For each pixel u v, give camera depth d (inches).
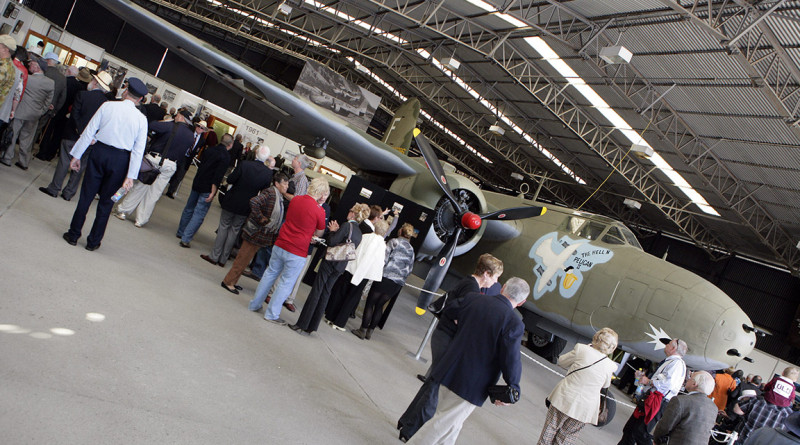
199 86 1245.7
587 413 169.5
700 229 895.7
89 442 93.4
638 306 325.4
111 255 209.2
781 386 280.5
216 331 175.9
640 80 589.6
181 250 270.4
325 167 964.6
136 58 1170.0
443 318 160.7
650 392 221.1
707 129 605.3
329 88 1009.5
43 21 641.6
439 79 985.5
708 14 435.5
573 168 976.3
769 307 815.1
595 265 357.4
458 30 732.7
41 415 95.3
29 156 299.6
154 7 1165.1
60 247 191.3
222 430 116.3
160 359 138.1
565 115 780.6
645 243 1011.9
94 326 140.7
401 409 181.5
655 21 483.8
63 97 308.5
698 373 183.0
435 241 338.0
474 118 1058.1
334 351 217.8
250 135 900.6
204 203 277.9
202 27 1274.6
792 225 695.1
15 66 238.7
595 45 576.4
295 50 1282.0
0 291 138.3
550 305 372.2
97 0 330.6
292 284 213.6
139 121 193.2
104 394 111.0
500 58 732.7
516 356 131.7
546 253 389.7
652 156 677.3
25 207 223.0
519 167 1050.1
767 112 515.5
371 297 261.6
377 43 971.3
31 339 121.2
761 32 434.0
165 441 103.0
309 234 210.2
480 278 168.2
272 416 133.5
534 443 214.4
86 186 194.9
